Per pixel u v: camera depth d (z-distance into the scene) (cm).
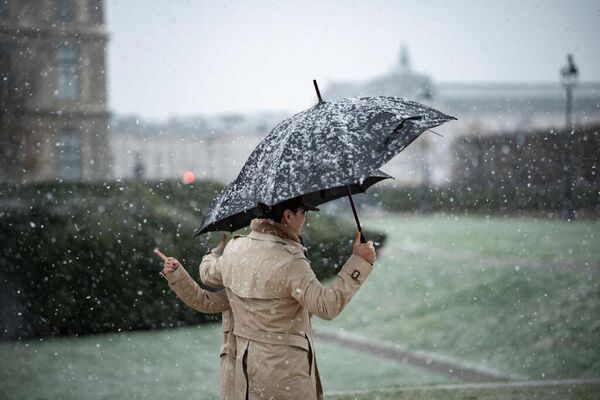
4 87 1975
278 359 346
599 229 1731
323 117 354
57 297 985
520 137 2261
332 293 332
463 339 930
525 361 805
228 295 364
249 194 349
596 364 758
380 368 816
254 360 348
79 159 3238
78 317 983
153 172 1956
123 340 949
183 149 2995
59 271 996
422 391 641
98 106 3238
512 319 984
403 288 1259
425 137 4194
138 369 799
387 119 349
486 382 717
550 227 1864
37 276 995
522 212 2155
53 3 2650
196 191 1167
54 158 3097
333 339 1000
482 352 864
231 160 2308
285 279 342
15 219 1034
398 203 3128
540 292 1109
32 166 2230
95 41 3200
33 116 2788
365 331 1038
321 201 430
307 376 349
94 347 910
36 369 800
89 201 1076
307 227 1141
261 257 348
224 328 380
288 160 339
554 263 1325
